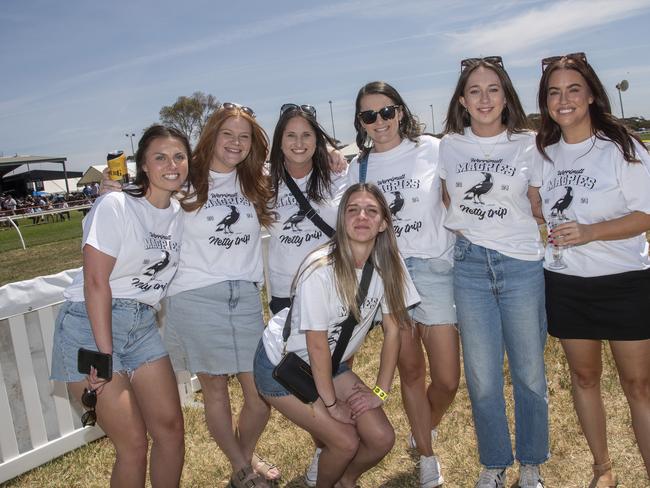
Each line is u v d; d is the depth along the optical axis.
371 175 3.45
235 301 3.36
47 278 3.98
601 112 2.85
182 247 3.35
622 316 2.90
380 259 2.97
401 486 3.54
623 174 2.78
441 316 3.31
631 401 3.05
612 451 3.66
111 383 2.73
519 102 3.09
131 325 2.90
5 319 3.74
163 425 3.00
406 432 4.11
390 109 3.31
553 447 3.76
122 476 2.76
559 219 2.94
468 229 3.18
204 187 3.31
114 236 2.76
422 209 3.31
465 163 3.14
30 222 36.59
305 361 3.00
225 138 3.30
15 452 3.80
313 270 2.85
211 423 3.52
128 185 2.97
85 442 4.18
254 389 3.46
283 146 3.49
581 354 3.10
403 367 3.44
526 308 3.10
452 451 3.84
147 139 2.91
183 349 3.42
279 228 3.58
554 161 3.03
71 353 2.78
